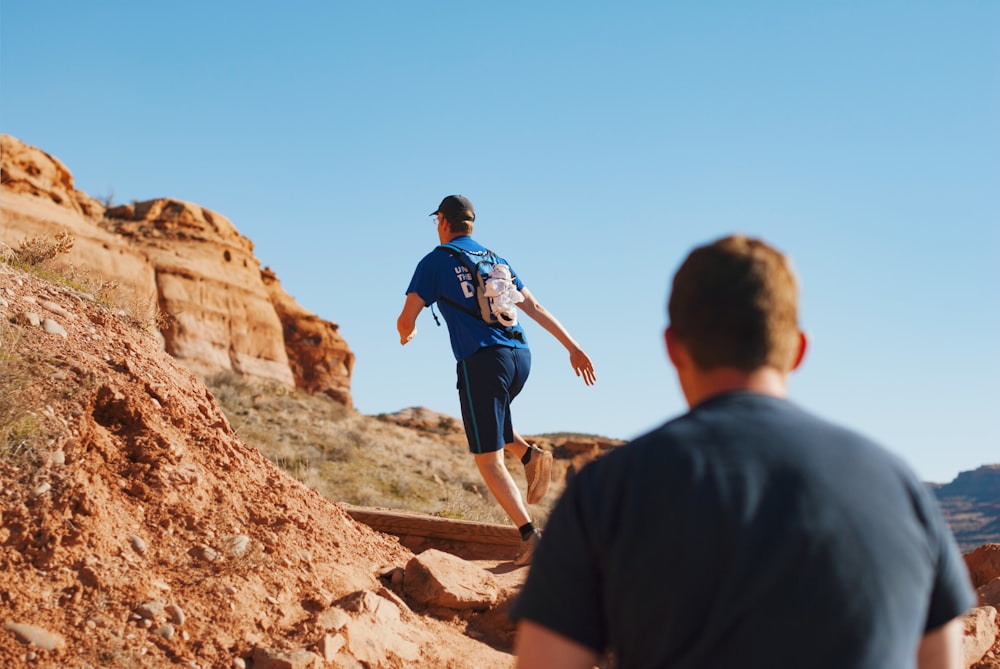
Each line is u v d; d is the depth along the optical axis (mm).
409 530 6402
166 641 3619
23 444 4164
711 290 1660
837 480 1492
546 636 1533
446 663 4305
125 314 6168
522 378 5309
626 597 1486
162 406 5051
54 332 5156
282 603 4133
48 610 3535
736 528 1448
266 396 39094
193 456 4871
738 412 1577
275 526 4734
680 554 1457
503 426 5270
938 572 1554
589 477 1606
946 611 1566
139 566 3963
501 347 5164
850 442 1562
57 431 4348
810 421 1584
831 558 1428
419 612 4891
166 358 5828
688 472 1498
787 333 1671
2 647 3281
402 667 4109
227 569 4148
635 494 1516
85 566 3773
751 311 1636
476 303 5188
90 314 5699
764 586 1418
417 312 5250
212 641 3709
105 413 4773
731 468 1495
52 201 44469
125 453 4594
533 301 5438
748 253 1685
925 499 1567
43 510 3908
